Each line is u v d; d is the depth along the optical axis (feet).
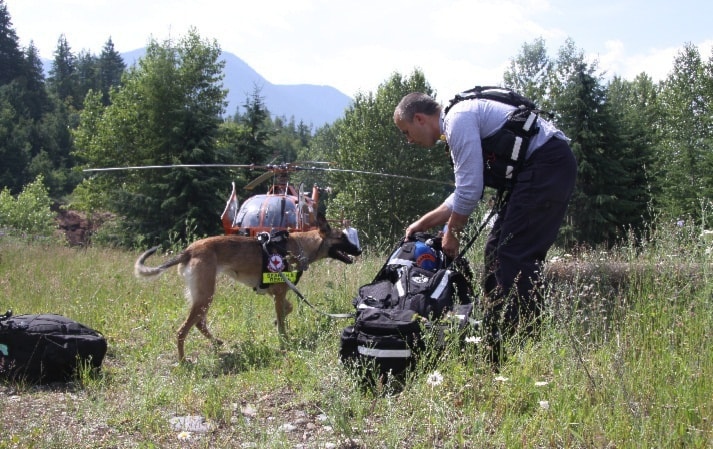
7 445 11.19
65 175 241.76
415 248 15.53
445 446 10.14
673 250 17.37
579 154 80.12
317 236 23.86
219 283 26.71
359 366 13.20
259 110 110.83
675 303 14.28
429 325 12.89
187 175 101.60
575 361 11.95
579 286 15.67
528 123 13.19
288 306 21.12
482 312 13.26
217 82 133.28
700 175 91.76
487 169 13.66
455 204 13.43
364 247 30.32
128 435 11.99
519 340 13.14
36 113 297.33
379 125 118.52
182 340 18.52
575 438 9.98
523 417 11.09
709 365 11.68
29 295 24.91
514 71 168.76
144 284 27.45
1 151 220.02
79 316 22.11
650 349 12.76
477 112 13.35
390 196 114.93
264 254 20.54
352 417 12.00
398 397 12.41
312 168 34.09
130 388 14.43
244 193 107.24
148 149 117.50
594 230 78.74
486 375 12.39
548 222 13.33
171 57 126.21
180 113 109.29
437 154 117.70
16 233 64.85
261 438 11.07
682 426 9.78
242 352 18.22
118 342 19.92
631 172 82.28
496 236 14.03
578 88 81.66
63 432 11.75
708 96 117.39
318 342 16.02
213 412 12.84
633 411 10.01
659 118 126.41
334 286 22.63
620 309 14.64
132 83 126.62
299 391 13.98
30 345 15.65
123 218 108.99
